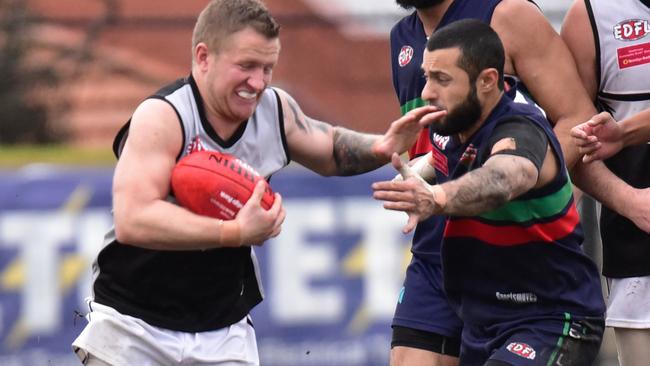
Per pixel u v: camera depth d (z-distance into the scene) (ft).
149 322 58.90
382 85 147.95
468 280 59.62
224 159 55.93
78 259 104.58
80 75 147.02
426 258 67.62
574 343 58.29
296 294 106.83
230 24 54.65
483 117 55.98
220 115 56.65
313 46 148.25
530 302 58.54
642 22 65.62
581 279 58.59
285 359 106.32
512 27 63.77
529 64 64.28
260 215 54.49
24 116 145.59
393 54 67.72
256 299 62.23
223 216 55.11
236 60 54.75
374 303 107.55
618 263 68.28
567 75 64.54
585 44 66.69
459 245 58.70
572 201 58.08
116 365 58.70
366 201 108.06
